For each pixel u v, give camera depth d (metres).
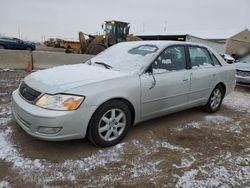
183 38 35.03
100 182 2.63
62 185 2.54
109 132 3.33
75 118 2.92
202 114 5.09
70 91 2.93
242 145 3.72
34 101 2.99
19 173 2.68
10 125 3.86
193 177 2.81
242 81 8.20
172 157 3.22
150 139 3.71
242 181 2.80
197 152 3.41
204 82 4.62
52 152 3.14
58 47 37.16
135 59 3.85
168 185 2.65
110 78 3.28
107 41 14.32
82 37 16.31
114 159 3.08
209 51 4.96
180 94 4.16
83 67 3.89
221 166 3.08
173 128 4.21
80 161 2.98
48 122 2.82
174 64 4.10
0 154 3.01
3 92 5.88
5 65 9.49
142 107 3.62
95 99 3.04
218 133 4.13
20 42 23.66
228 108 5.77
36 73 3.65
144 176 2.78
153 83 3.65
